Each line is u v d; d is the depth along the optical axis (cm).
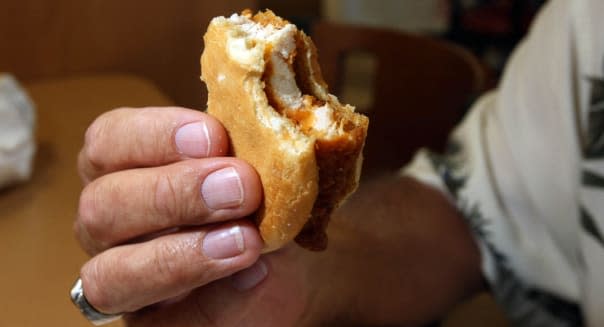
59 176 49
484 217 43
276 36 21
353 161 21
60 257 40
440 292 42
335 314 37
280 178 20
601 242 37
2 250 40
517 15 89
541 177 40
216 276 23
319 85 22
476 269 43
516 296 42
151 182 23
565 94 40
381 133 63
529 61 43
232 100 21
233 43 21
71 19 68
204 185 22
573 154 39
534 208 41
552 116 40
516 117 42
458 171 45
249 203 21
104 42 70
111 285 24
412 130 61
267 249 22
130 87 66
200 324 26
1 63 66
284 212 20
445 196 46
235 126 22
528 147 41
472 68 53
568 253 40
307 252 36
